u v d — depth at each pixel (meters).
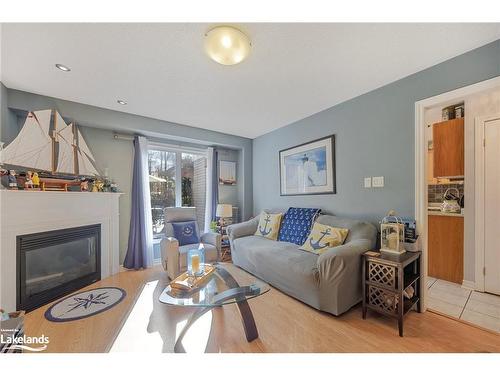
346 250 1.89
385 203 2.30
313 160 3.12
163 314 1.98
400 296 1.66
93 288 2.54
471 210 2.47
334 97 2.59
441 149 2.84
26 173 2.12
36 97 2.45
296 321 1.84
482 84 1.66
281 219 3.34
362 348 1.50
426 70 1.98
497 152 2.28
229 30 1.45
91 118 2.79
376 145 2.38
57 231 2.32
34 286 2.15
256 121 3.44
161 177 3.83
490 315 1.91
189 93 2.46
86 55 1.76
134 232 3.26
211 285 1.79
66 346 1.54
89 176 2.82
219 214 3.79
